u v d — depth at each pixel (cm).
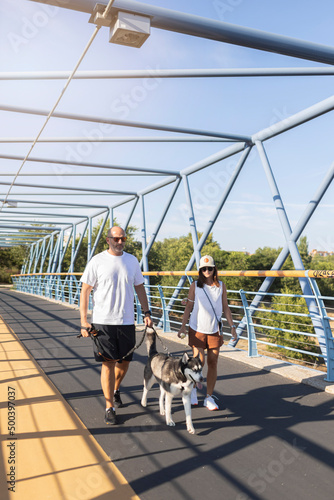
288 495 273
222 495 273
